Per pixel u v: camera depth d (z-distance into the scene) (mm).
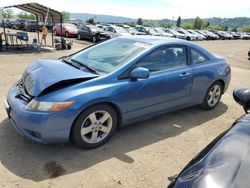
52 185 2980
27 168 3242
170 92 4398
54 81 3385
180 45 4645
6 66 9219
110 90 3590
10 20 36438
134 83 3838
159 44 4305
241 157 1764
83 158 3512
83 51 4707
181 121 4930
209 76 5059
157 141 4117
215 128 4746
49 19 18031
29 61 10742
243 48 25250
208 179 1626
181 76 4492
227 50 22250
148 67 4109
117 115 3891
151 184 3123
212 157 1855
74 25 26641
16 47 14695
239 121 2277
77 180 3092
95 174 3217
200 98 5121
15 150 3596
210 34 39062
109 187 3020
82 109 3379
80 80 3520
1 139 3846
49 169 3246
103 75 3691
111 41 4750
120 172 3291
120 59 4027
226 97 6691
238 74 10367
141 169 3387
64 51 14969
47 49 15070
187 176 1795
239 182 1547
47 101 3256
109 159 3535
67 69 3822
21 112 3318
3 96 5668
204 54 5086
